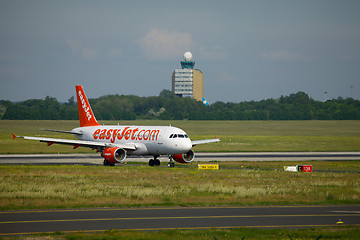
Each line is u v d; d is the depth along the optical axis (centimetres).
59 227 10300
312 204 13800
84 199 14138
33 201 13688
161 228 10338
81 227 10331
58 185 17088
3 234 9519
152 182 18488
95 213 12038
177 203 13688
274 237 9431
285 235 9625
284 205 13625
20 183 17688
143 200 14138
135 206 13162
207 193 15788
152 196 14862
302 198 14800
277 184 18325
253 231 9994
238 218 11562
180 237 9331
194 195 15300
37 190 15888
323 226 10681
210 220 11275
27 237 9238
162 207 13075
